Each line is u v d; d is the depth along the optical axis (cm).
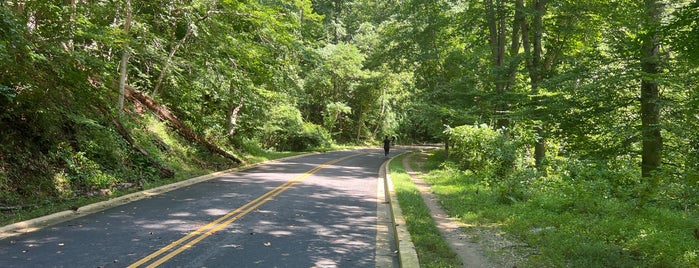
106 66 1218
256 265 600
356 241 759
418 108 3067
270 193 1302
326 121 5012
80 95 1236
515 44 2325
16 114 1078
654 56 1416
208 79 2058
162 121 2041
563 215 867
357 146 5475
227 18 1972
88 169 1214
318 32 4366
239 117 2931
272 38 2044
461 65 2578
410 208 992
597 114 1612
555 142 1966
